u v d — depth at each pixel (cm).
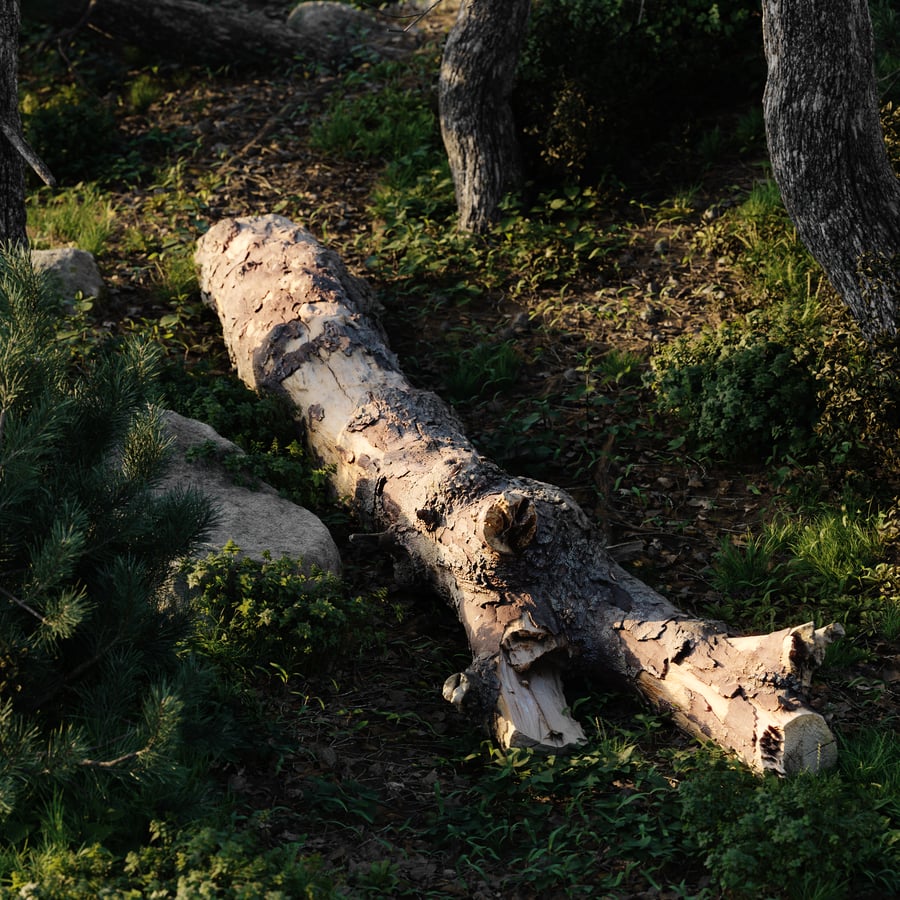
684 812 403
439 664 528
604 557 519
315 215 1009
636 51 995
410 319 856
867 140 633
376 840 409
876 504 632
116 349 751
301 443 681
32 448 375
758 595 577
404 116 1152
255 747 447
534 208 965
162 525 428
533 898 385
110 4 1277
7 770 353
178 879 338
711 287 846
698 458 693
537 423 732
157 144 1160
